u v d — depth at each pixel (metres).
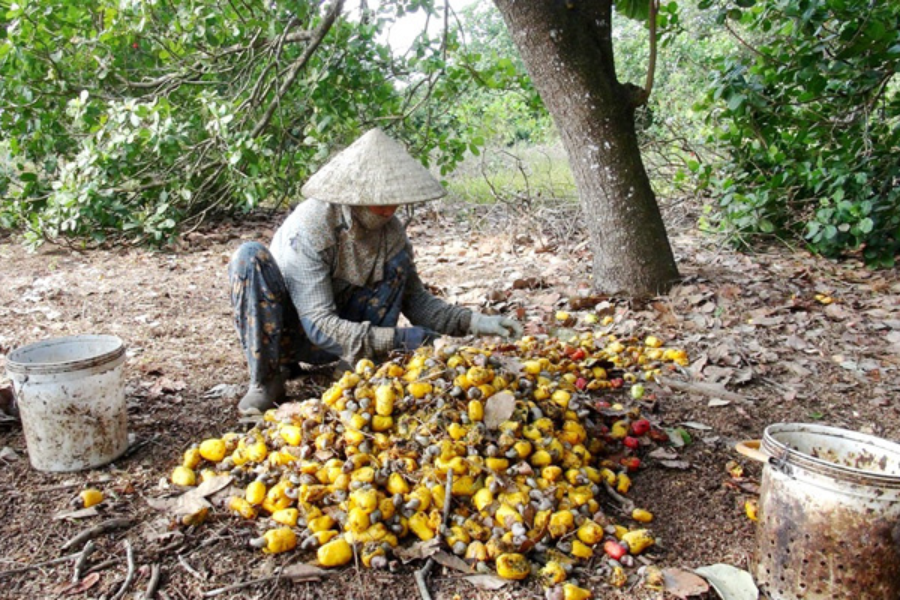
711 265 6.16
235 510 2.58
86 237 7.91
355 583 2.26
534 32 4.99
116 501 2.66
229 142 7.46
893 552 2.00
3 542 2.43
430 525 2.40
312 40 7.43
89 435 2.86
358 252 3.23
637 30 13.88
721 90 6.25
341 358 3.46
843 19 5.82
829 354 4.38
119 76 8.09
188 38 7.65
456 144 8.41
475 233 8.05
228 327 5.06
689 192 8.22
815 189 6.41
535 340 4.03
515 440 2.59
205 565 2.33
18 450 3.07
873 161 6.22
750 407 3.65
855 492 1.98
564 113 5.15
